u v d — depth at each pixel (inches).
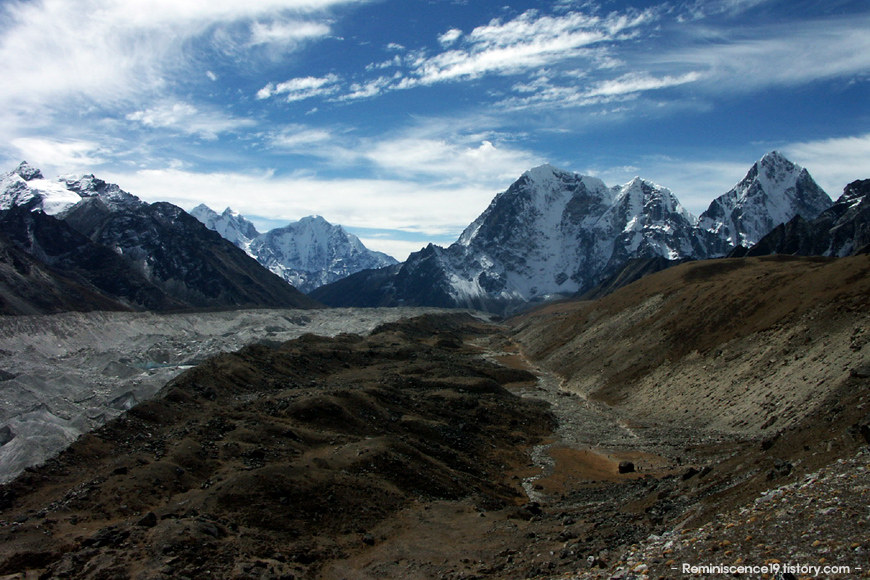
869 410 1229.1
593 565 1122.0
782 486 1114.1
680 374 3865.7
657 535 1200.8
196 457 2112.5
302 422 2733.8
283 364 4446.4
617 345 5103.3
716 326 4097.0
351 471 2097.7
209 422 2491.4
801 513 915.4
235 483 1791.3
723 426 2942.9
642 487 2032.5
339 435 2605.8
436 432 2947.8
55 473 2174.0
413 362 5428.2
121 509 1740.9
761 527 931.3
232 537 1509.6
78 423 2613.2
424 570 1381.6
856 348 2583.7
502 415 3607.3
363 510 1822.1
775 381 2955.2
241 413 2709.2
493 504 2073.1
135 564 1294.3
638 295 6092.5
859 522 798.5
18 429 2421.3
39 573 1352.1
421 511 1895.9
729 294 4404.5
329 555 1526.8
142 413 2751.0
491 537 1616.6
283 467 1929.1
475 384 4360.2
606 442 3221.0
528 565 1273.4
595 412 3973.9
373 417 2965.1
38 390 3659.0
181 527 1457.9
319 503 1791.3
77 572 1294.3
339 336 7057.1
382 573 1385.3
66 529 1622.8
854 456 1067.3
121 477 1919.3
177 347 6205.7
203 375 3476.9
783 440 1493.6
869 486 898.7
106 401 3403.1
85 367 4968.0
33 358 5418.3
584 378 4958.2
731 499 1226.0
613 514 1599.4
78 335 7003.0
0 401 3324.3
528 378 5433.1
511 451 3041.3
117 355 5344.5
